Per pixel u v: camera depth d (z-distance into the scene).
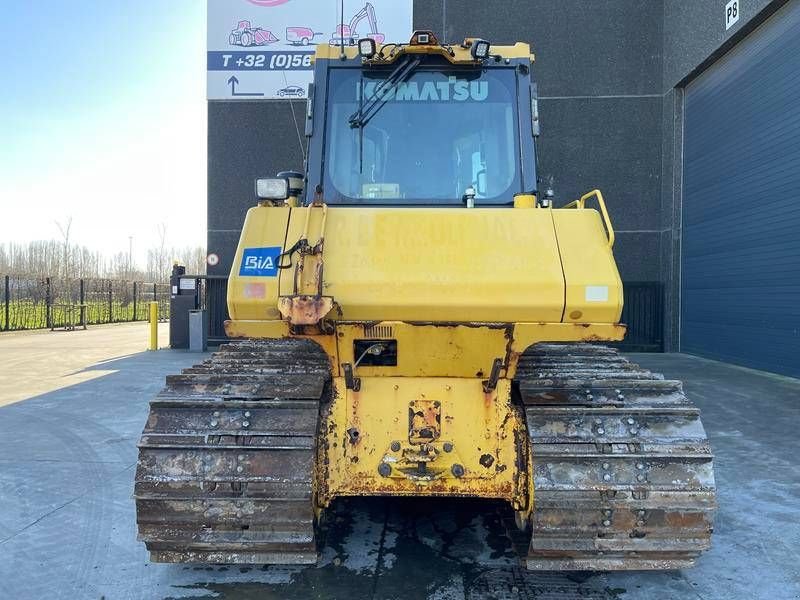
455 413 3.22
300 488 3.05
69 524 4.22
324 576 3.49
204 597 3.25
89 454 5.85
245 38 13.05
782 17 9.59
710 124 11.70
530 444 3.12
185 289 14.20
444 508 4.56
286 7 12.93
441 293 2.85
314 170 3.85
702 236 12.08
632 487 3.00
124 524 4.22
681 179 12.86
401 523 4.28
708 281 11.88
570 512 3.03
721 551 3.80
